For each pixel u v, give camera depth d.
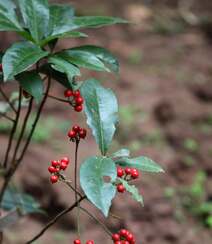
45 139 2.16
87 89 0.90
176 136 2.37
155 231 1.81
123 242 0.86
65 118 2.42
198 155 2.24
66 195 1.83
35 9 0.91
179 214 1.90
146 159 0.90
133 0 4.14
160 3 4.19
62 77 0.93
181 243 1.80
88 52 0.91
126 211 1.83
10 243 1.69
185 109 2.58
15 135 2.10
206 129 2.45
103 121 0.89
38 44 0.90
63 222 1.81
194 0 4.28
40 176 1.89
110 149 2.20
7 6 0.93
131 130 2.38
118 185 0.84
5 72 0.84
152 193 1.94
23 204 1.16
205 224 1.89
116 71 0.94
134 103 2.60
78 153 2.10
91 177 0.81
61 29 0.93
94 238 1.76
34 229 1.78
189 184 2.07
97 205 0.79
